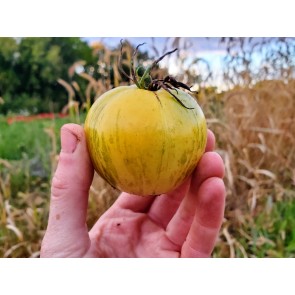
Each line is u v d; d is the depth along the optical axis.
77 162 0.18
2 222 0.37
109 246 0.22
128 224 0.23
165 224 0.23
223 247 0.36
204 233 0.19
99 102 0.17
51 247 0.19
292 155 0.44
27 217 0.37
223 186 0.18
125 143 0.15
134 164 0.16
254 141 0.44
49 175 0.43
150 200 0.23
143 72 0.17
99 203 0.37
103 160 0.16
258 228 0.36
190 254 0.19
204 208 0.18
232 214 0.38
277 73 0.46
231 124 0.43
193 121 0.16
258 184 0.39
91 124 0.17
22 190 0.43
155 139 0.15
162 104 0.16
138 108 0.16
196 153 0.16
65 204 0.18
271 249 0.35
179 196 0.22
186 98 0.17
